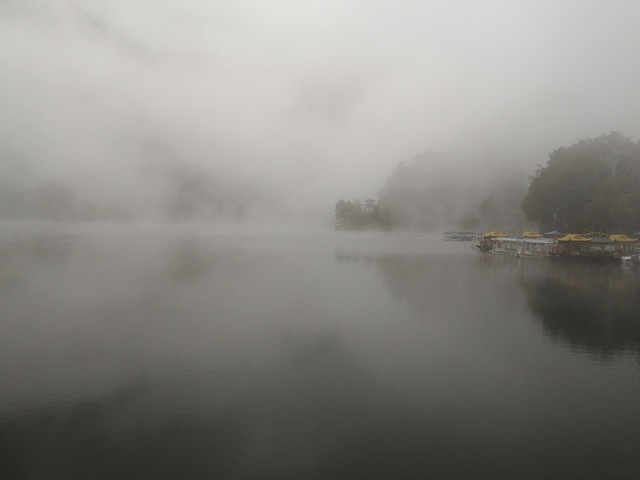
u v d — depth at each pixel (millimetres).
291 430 11156
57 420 11578
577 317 22688
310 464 9766
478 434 10992
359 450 10305
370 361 16047
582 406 12477
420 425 11438
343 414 11992
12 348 17266
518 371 15070
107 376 14484
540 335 19359
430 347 17672
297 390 13492
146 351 16969
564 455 10141
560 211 68562
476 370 15172
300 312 23484
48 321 21203
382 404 12586
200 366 15477
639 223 57906
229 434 10945
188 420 11617
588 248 53469
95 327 20203
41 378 14297
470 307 25016
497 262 50531
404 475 9422
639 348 17516
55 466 9664
